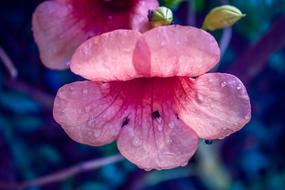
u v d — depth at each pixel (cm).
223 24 27
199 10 35
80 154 48
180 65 24
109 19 28
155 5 26
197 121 26
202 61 24
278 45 36
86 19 28
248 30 39
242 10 38
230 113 25
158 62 24
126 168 47
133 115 27
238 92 25
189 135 26
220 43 36
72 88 26
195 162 45
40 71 47
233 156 53
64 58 28
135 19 26
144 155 26
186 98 26
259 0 38
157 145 26
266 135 54
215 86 25
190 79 26
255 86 54
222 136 25
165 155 26
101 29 28
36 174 46
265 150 55
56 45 28
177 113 26
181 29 24
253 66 37
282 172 54
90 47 24
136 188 45
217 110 25
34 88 44
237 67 37
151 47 24
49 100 43
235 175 54
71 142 48
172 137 26
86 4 28
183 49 24
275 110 55
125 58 24
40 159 47
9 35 46
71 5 28
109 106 26
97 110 26
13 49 46
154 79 27
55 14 28
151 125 26
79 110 26
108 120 26
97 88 26
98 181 47
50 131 47
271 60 51
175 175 47
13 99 45
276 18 42
